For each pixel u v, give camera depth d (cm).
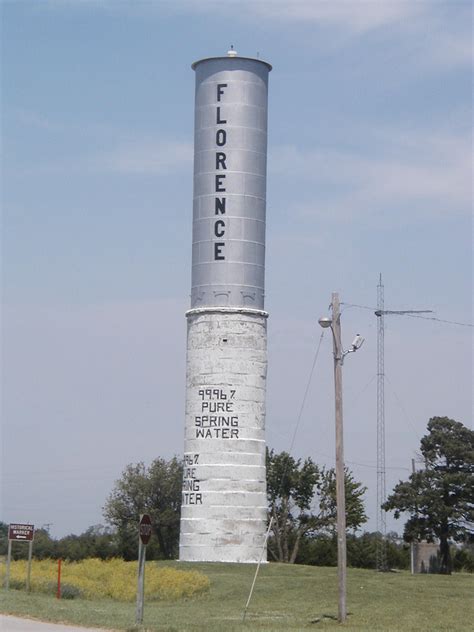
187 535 6988
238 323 7069
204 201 7169
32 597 4819
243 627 3950
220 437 6994
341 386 4609
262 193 7225
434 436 8700
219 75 7194
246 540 6925
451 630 4144
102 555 9588
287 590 5534
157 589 5384
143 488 10156
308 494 9544
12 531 5238
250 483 6994
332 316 4638
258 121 7225
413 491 8531
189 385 7125
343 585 4478
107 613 4228
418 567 8619
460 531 8456
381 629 4125
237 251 7112
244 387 7044
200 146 7225
